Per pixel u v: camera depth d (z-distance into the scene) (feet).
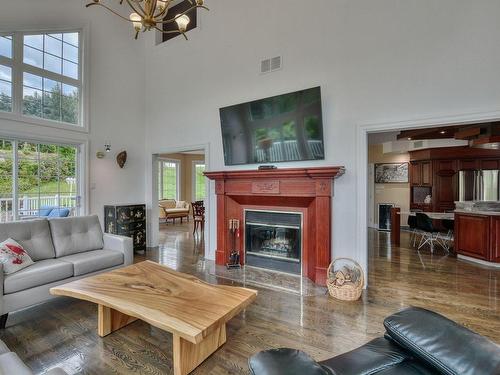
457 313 8.52
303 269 11.87
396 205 25.25
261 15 12.88
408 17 9.70
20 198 12.92
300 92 11.43
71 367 6.04
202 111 15.03
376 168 26.32
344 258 10.16
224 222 13.47
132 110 17.15
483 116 8.65
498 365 3.04
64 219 10.78
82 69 14.92
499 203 14.29
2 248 8.27
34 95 13.28
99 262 10.10
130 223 15.66
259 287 10.68
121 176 16.58
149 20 7.59
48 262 9.20
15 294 7.80
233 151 13.57
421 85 9.53
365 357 3.96
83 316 8.36
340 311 8.64
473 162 21.57
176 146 16.26
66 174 14.53
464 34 8.90
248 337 7.23
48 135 13.44
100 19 15.49
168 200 29.68
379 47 10.19
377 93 10.24
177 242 18.98
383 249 17.04
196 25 15.52
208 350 6.42
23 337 7.20
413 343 3.75
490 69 8.58
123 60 16.62
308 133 11.37
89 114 15.02
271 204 12.65
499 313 8.52
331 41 11.11
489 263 13.35
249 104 12.86
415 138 18.21
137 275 7.95
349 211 10.75
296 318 8.21
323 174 10.43
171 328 5.24
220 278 11.69
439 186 22.63
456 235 15.02
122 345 6.87
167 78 16.66
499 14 8.46
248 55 13.30
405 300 9.45
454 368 3.23
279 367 3.03
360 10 10.52
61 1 13.89
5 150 12.48
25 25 12.73
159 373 5.86
